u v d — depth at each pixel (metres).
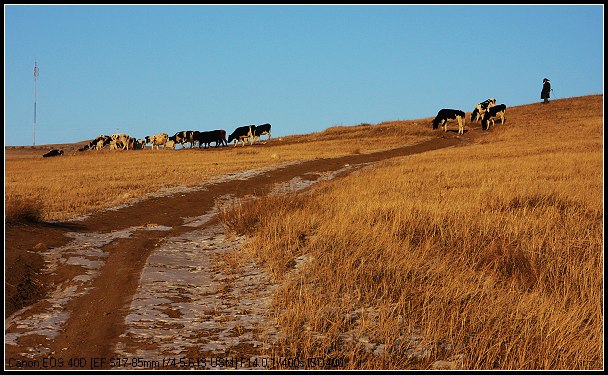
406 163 35.59
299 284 11.43
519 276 12.16
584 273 11.71
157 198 25.23
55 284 12.36
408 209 15.66
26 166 50.03
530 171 26.38
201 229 18.56
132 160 50.81
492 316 9.64
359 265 11.99
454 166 30.28
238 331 9.56
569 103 76.00
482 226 14.59
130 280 12.48
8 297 11.15
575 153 33.78
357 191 21.58
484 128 64.00
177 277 12.70
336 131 72.00
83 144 110.50
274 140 71.75
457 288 10.62
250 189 28.52
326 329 9.48
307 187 29.20
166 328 9.77
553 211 16.16
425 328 9.44
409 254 12.50
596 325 9.69
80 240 16.14
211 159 48.00
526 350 8.82
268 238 14.41
